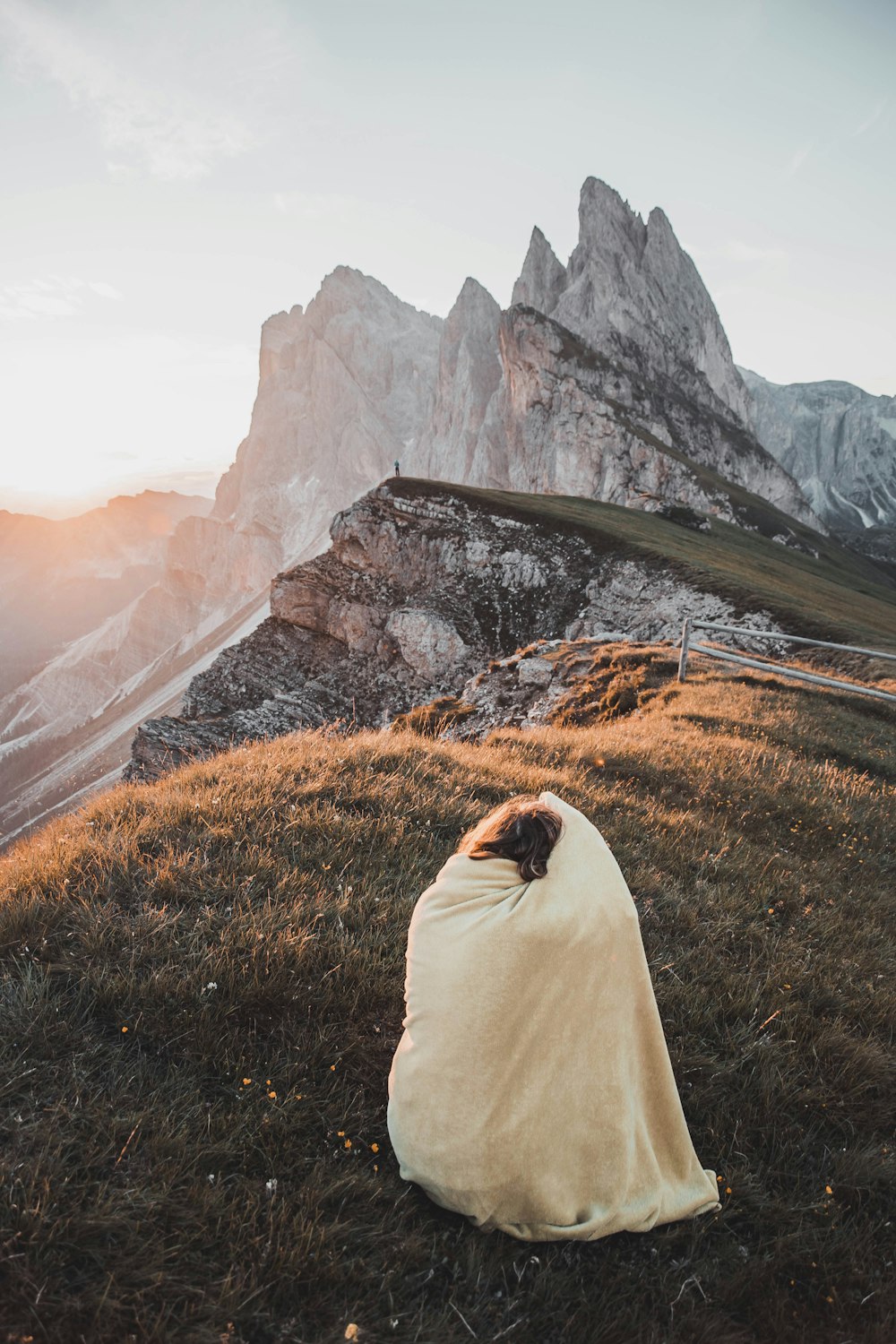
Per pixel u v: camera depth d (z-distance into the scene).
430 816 6.09
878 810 9.20
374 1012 3.71
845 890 6.70
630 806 7.48
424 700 53.56
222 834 5.12
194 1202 2.59
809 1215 3.10
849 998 4.64
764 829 7.89
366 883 4.82
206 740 29.06
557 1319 2.51
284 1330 2.26
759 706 14.65
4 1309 2.15
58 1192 2.47
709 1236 2.98
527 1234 2.78
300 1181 2.81
